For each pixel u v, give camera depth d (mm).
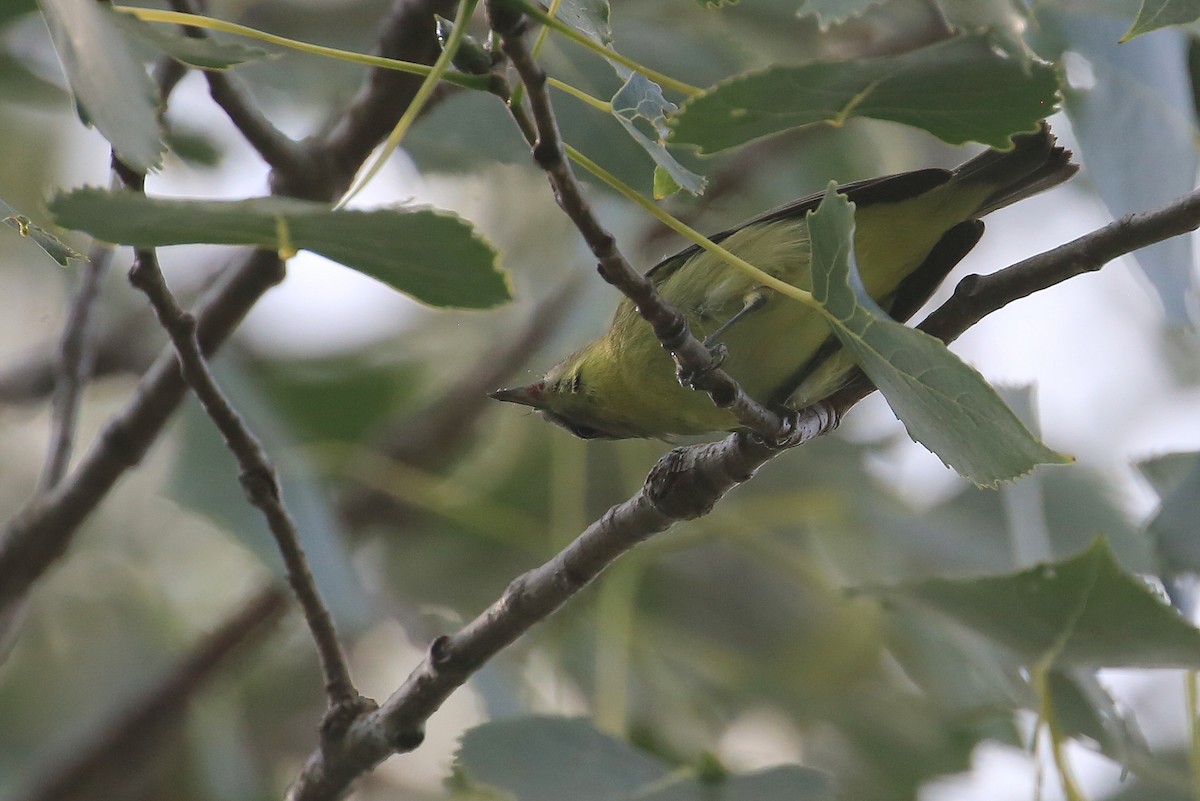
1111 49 7613
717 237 7957
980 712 10500
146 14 4977
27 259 14391
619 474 13258
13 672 13133
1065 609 6938
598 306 11445
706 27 11570
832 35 11828
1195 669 6922
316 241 4391
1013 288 6113
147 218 4250
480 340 14219
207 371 6641
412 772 12953
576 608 12172
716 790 7348
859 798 11711
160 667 13000
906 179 7410
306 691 13453
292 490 10367
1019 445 4742
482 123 10148
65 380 9664
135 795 12109
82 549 13539
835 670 12531
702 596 13047
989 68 4695
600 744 7566
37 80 10273
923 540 11609
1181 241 7113
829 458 13133
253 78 11156
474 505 12547
